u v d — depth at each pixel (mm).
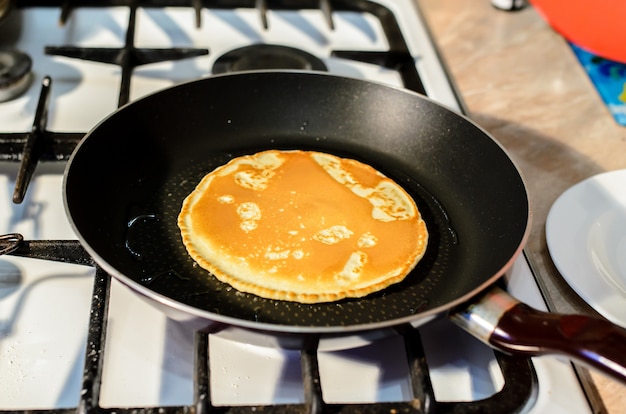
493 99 687
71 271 504
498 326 421
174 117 585
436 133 588
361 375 467
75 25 728
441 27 777
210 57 708
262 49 676
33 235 522
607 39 688
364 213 543
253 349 472
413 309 487
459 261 522
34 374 448
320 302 481
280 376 461
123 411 412
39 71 669
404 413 425
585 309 513
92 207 511
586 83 714
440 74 688
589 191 564
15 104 630
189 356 465
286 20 757
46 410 412
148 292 416
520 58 740
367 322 476
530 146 640
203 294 483
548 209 583
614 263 518
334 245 516
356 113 609
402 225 537
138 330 474
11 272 498
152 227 524
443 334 490
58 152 561
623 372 390
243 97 602
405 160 595
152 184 557
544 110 679
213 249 505
